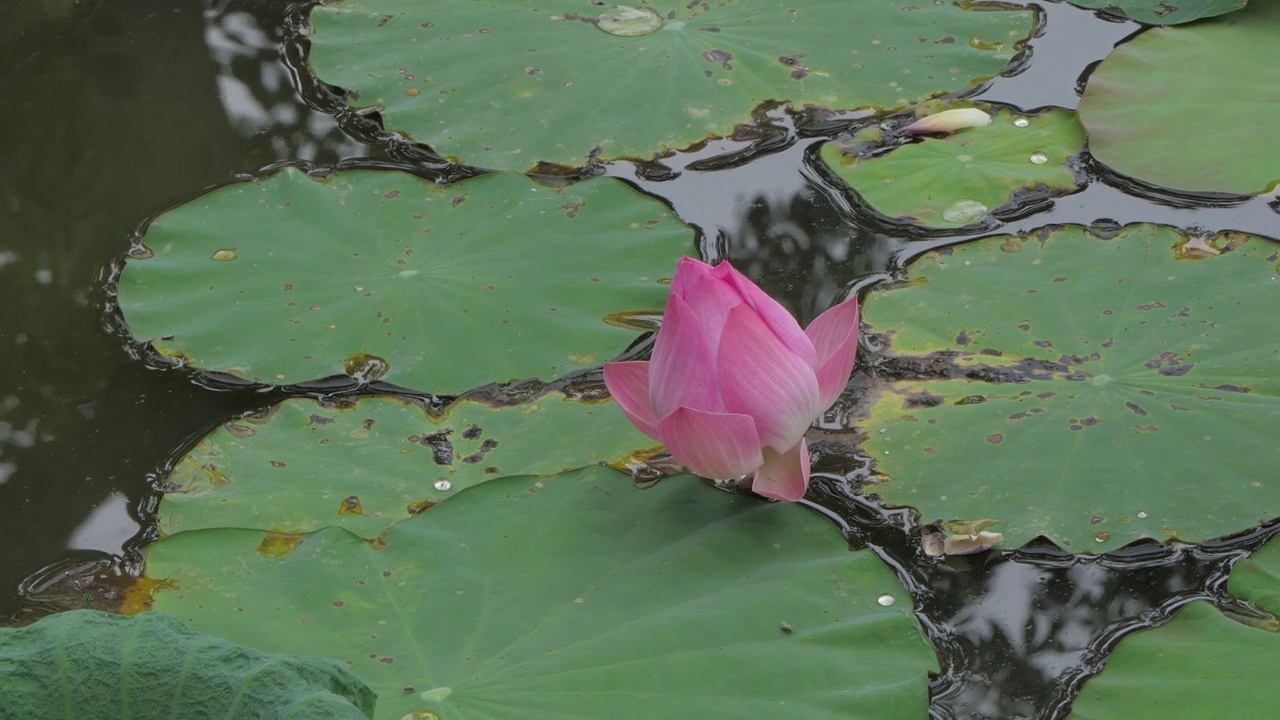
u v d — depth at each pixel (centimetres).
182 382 395
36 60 425
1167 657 377
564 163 411
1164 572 381
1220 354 390
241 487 388
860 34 421
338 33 426
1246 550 382
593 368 394
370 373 394
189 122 417
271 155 413
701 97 415
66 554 385
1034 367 391
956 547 383
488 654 378
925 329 395
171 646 371
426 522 385
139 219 407
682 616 379
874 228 404
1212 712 374
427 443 390
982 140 410
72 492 389
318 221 405
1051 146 409
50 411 393
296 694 370
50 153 414
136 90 421
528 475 387
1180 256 397
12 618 382
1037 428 388
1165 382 389
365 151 413
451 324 396
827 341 387
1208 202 403
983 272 398
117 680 370
